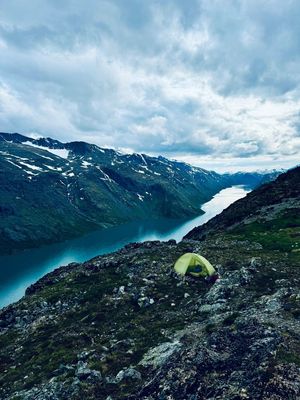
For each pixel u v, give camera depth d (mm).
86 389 24000
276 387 16219
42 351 34500
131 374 24125
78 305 45750
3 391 27781
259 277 39531
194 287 42500
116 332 34781
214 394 17547
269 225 72000
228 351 20703
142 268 52969
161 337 30359
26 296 57531
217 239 68312
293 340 20469
